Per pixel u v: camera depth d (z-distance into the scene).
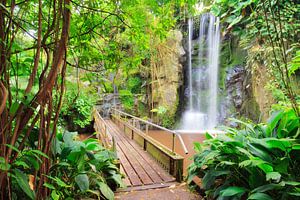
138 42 2.55
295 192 1.69
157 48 10.35
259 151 2.00
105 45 2.39
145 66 10.90
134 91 10.98
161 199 2.63
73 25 1.92
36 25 1.58
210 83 11.40
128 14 2.22
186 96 11.99
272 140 1.92
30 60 1.47
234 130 2.67
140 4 2.24
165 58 10.90
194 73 11.95
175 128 11.27
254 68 5.26
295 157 1.98
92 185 2.30
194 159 2.65
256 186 1.93
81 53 2.09
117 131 7.61
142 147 5.34
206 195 2.38
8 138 1.10
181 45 11.53
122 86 10.39
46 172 1.36
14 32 1.14
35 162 1.21
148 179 3.30
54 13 1.29
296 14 2.68
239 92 9.64
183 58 11.62
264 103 5.00
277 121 2.23
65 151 2.03
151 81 11.05
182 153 6.16
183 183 3.14
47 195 1.50
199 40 11.84
